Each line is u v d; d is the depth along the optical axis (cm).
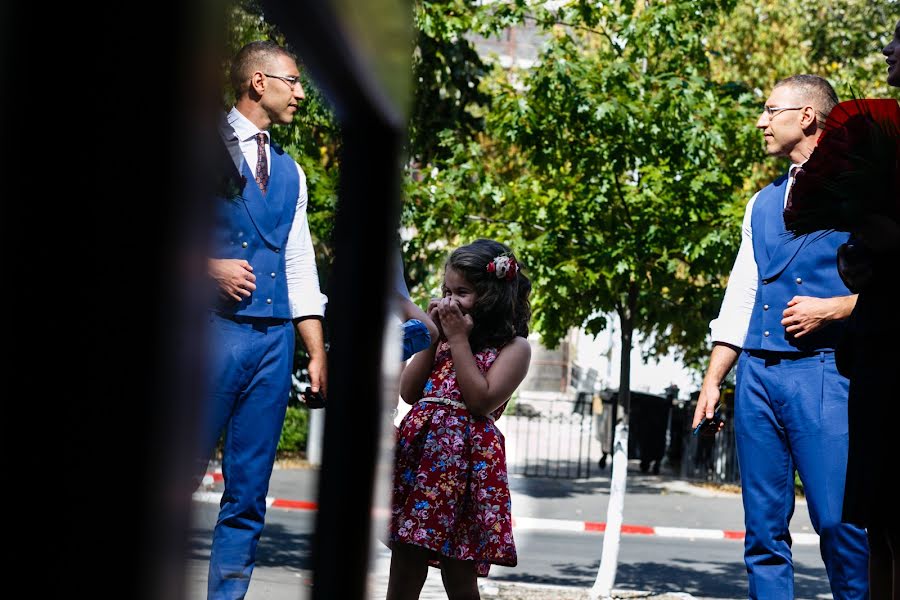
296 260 271
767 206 425
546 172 762
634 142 695
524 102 715
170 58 40
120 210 39
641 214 726
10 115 37
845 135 317
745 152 739
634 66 722
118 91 39
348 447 90
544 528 1196
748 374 414
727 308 431
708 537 1220
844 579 389
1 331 38
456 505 340
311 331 270
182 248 41
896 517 300
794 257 409
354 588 90
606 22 743
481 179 775
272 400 259
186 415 43
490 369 355
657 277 740
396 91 80
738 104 736
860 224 308
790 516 411
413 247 792
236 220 250
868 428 305
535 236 779
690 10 701
